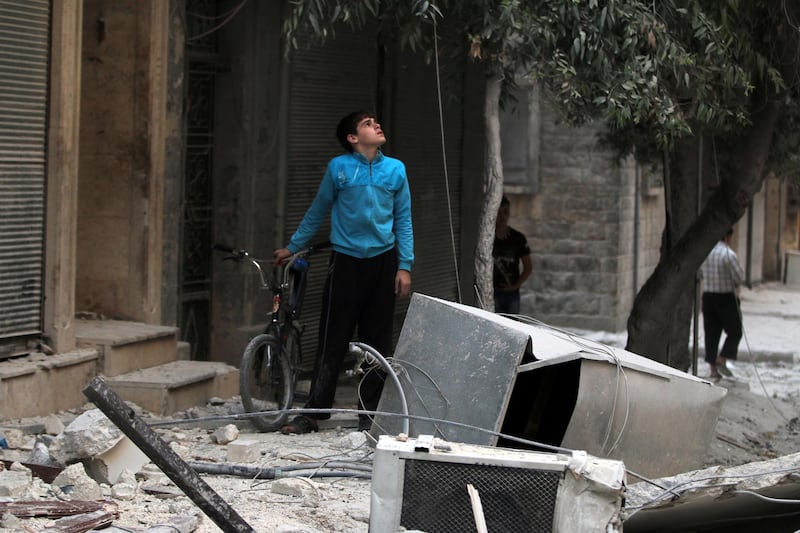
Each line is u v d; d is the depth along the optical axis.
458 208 16.28
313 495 6.88
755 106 11.75
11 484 6.35
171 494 6.55
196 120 12.23
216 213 12.44
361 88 13.97
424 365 7.30
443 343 7.27
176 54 11.29
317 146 13.34
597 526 5.09
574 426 6.91
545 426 7.64
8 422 8.77
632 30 9.60
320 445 8.53
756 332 24.11
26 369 9.04
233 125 12.37
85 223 11.05
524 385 7.77
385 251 9.19
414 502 5.17
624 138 14.24
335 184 9.16
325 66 13.34
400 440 5.35
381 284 9.19
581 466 5.11
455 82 15.69
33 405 9.13
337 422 9.46
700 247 11.96
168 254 11.34
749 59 10.63
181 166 11.66
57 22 9.50
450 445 5.30
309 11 9.99
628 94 9.75
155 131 10.92
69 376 9.55
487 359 7.04
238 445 7.87
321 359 9.20
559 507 5.12
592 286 24.17
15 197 9.30
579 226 24.16
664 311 12.11
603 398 6.97
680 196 13.37
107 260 11.02
